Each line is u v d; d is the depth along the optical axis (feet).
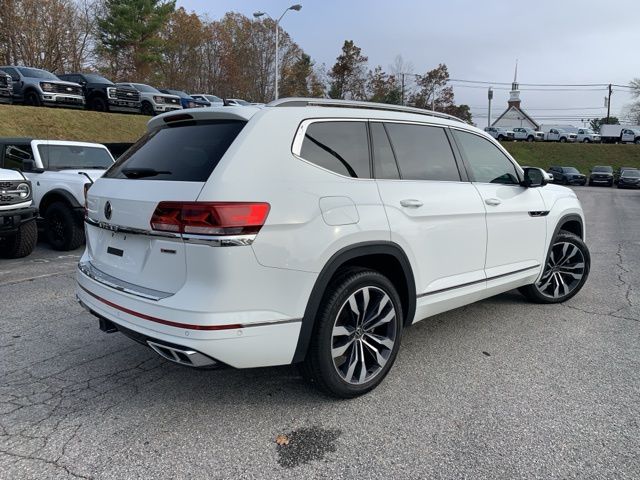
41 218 26.18
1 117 59.72
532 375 11.43
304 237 8.87
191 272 8.39
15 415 9.47
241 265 8.24
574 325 14.84
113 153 33.19
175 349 8.27
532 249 14.83
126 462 8.09
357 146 10.38
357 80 190.08
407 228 10.62
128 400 10.09
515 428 9.21
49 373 11.28
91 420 9.33
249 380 11.03
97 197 10.60
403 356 12.50
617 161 158.61
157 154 10.00
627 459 8.30
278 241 8.57
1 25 115.34
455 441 8.79
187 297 8.32
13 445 8.52
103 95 75.00
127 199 9.45
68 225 25.00
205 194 8.24
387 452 8.45
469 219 12.28
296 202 8.84
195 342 8.14
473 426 9.27
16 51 118.73
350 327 9.96
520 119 249.55
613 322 15.12
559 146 165.68
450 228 11.76
